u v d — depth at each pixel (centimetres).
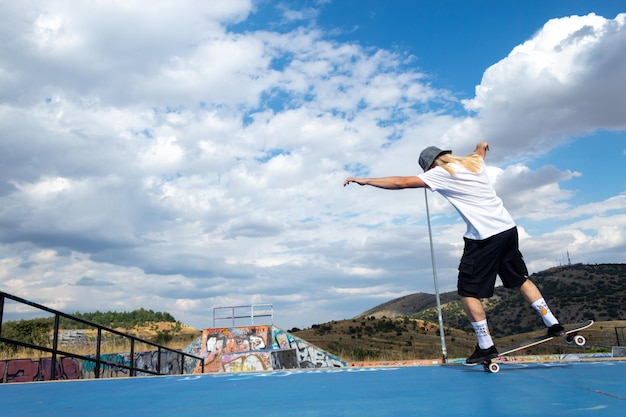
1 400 351
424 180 435
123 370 1747
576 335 412
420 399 290
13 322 3244
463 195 434
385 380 407
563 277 14712
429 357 3253
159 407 300
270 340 2373
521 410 238
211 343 2361
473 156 460
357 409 264
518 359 2427
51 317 3528
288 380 446
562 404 250
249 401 313
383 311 19250
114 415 272
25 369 1291
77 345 2497
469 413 237
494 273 430
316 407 277
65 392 402
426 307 17788
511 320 11975
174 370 2114
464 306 437
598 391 290
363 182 440
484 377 394
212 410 280
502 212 433
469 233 436
